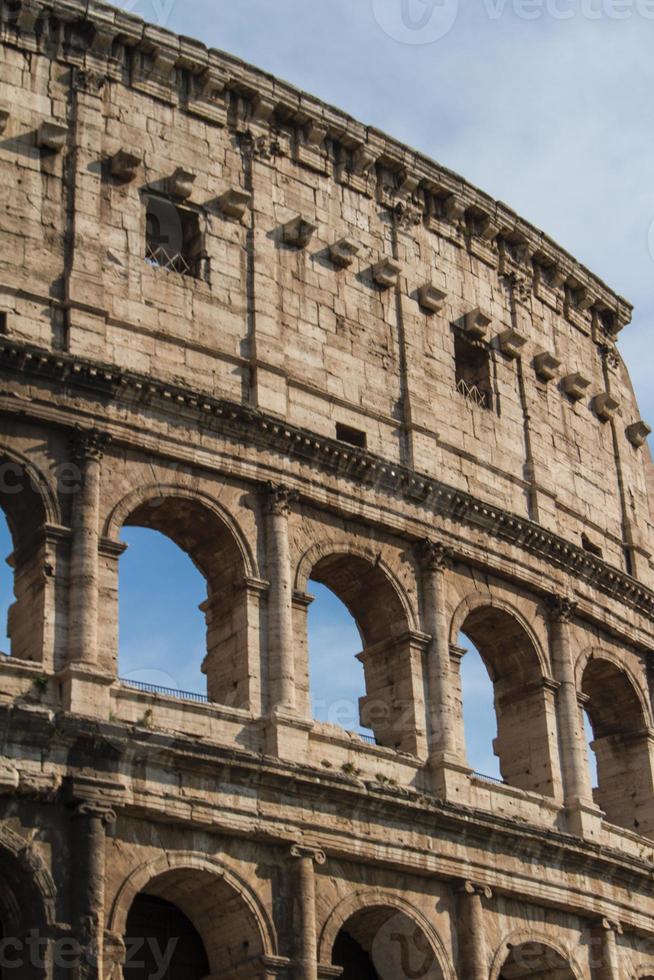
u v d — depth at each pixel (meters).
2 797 50.56
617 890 66.31
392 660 63.88
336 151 70.06
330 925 55.91
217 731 56.28
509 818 61.75
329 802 56.88
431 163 72.56
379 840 57.72
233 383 62.69
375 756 60.28
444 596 65.25
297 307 65.88
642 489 80.56
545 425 74.69
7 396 56.31
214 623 60.22
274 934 54.41
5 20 62.06
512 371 74.06
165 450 59.00
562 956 63.34
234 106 67.12
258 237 65.62
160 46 65.00
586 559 71.50
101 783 51.72
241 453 61.00
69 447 57.09
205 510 59.78
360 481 64.06
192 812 53.41
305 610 60.62
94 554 55.69
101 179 62.06
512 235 76.06
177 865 53.06
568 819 66.38
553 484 73.69
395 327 69.12
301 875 55.22
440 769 61.56
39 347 56.94
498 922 61.28
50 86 62.28
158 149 64.25
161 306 61.91
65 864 50.66
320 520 62.81
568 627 70.00
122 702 54.53
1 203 59.56
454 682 64.12
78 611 54.56
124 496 57.75
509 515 68.25
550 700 68.25
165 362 61.16
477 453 70.25
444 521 66.38
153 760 53.06
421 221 72.31
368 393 66.94
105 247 61.16
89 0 63.56
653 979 68.00
